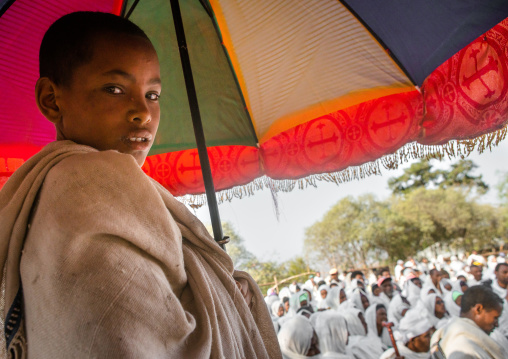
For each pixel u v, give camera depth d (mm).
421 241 31688
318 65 2039
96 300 531
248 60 2105
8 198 695
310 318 8297
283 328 8008
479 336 4805
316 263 33469
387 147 2000
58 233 562
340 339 7691
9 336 635
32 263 604
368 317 7898
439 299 8250
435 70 1911
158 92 873
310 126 2186
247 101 2219
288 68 2086
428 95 1933
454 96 1835
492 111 1717
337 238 33625
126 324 527
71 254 548
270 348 936
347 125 2109
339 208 34344
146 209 613
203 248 809
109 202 582
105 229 563
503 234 31062
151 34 2078
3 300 672
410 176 34844
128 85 799
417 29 1784
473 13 1635
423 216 31766
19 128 1827
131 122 793
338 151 2115
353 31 1911
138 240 587
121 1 1887
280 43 2029
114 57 783
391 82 1997
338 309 9570
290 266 33094
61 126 816
